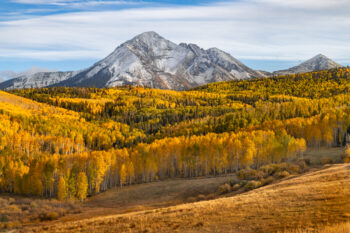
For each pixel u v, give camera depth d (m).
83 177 90.56
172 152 118.81
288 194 31.89
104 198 91.62
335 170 45.38
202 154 109.25
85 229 34.06
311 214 22.59
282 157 105.50
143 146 120.44
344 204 23.53
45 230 40.00
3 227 55.53
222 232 22.61
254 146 106.88
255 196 35.69
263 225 22.31
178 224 27.31
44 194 103.12
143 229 27.72
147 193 89.06
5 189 104.44
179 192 82.88
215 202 37.25
